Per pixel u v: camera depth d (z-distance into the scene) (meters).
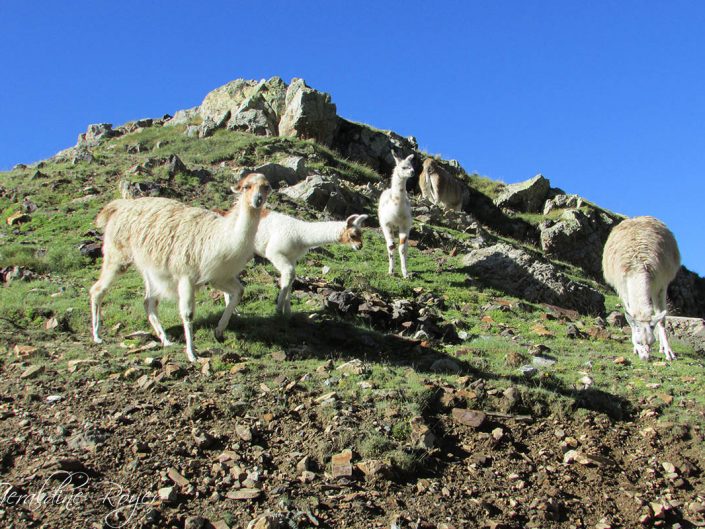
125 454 5.46
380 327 8.07
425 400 6.32
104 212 7.21
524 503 5.54
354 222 7.76
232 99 20.69
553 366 7.52
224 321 7.16
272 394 6.21
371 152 19.98
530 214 19.86
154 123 21.94
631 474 6.00
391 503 5.35
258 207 6.68
